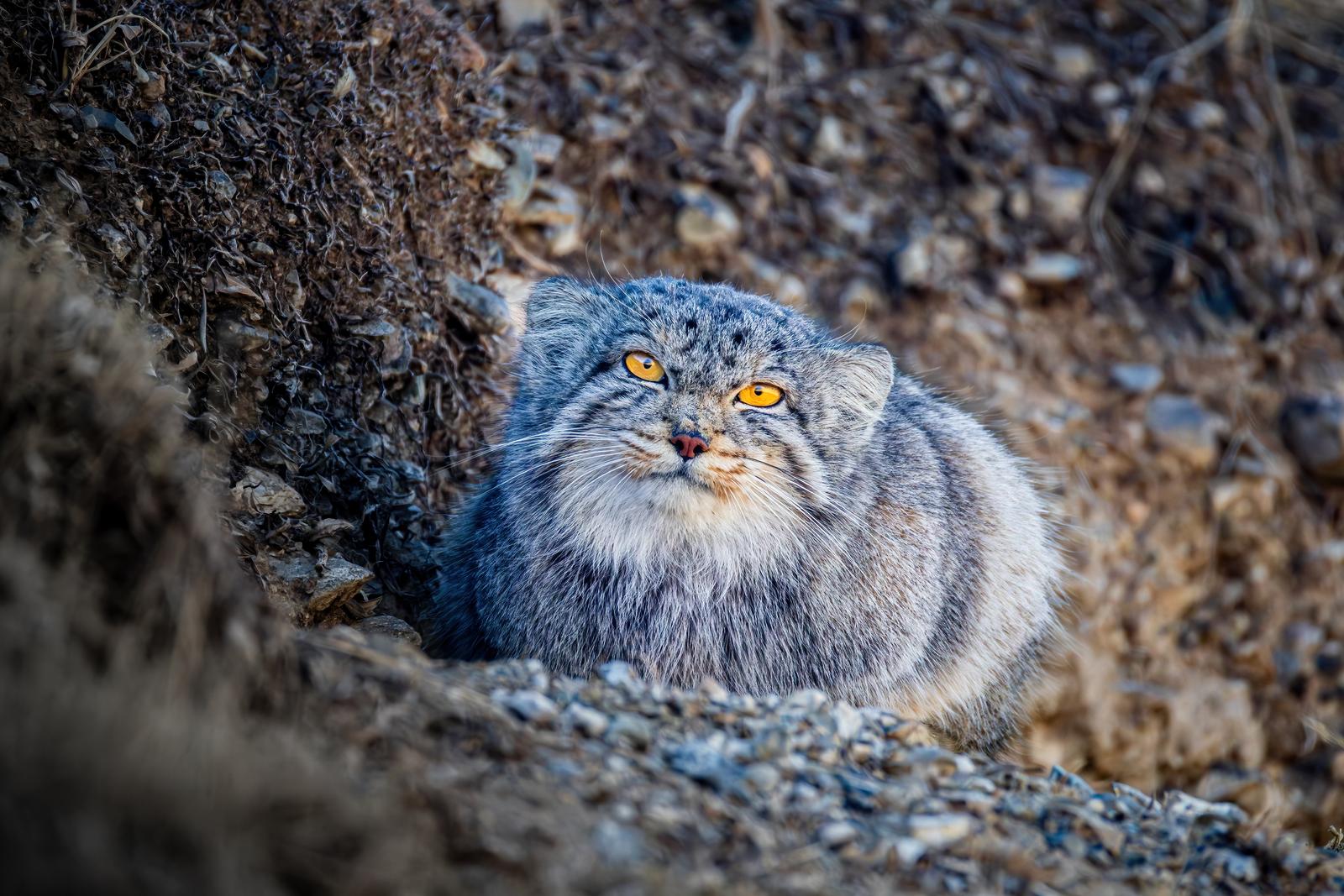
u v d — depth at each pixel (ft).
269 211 50.37
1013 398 80.53
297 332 50.26
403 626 47.50
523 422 49.52
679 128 79.51
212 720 24.32
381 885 22.44
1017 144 90.17
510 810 26.76
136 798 21.18
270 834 22.44
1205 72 99.40
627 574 46.37
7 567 24.54
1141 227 91.76
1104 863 33.45
